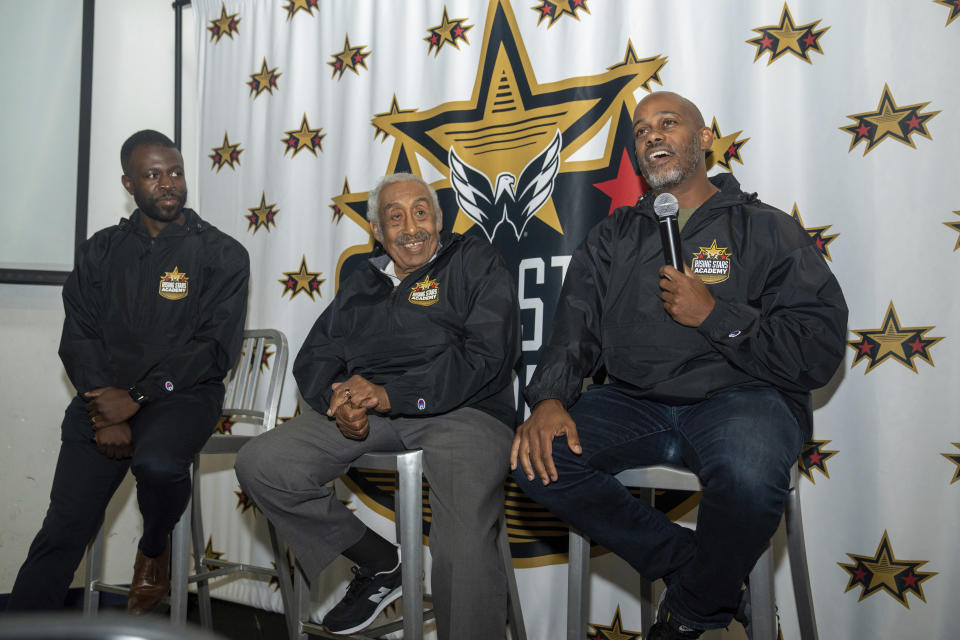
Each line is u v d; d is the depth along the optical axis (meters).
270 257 2.86
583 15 2.38
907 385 1.91
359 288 2.20
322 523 1.94
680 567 1.63
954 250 1.88
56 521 2.10
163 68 3.18
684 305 1.64
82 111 2.95
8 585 2.79
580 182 2.35
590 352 1.85
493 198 2.47
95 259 2.35
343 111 2.77
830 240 2.02
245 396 2.57
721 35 2.20
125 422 2.10
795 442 1.53
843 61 2.03
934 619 1.84
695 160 1.89
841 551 1.95
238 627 2.51
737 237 1.77
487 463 1.83
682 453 1.70
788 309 1.66
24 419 2.85
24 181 2.90
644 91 2.28
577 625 1.68
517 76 2.46
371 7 2.77
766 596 1.48
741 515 1.44
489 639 1.75
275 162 2.89
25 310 2.89
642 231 1.88
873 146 1.98
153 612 2.50
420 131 2.62
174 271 2.34
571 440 1.62
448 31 2.59
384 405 1.86
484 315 1.97
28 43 2.95
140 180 2.35
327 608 2.57
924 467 1.88
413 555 1.77
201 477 2.91
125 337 2.29
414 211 2.12
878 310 1.95
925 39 1.94
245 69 3.00
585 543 1.70
